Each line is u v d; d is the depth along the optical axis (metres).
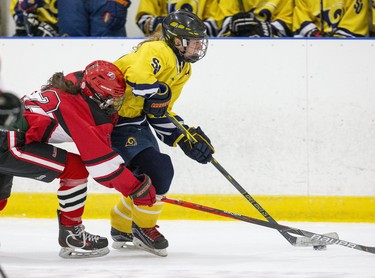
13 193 20.11
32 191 20.05
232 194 19.75
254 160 19.72
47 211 19.97
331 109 19.59
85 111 13.06
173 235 17.28
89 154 12.98
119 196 19.80
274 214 19.66
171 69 14.05
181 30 13.96
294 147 19.64
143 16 21.14
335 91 19.58
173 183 19.83
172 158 19.86
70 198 13.64
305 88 19.62
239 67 19.72
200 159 14.65
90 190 19.89
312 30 20.73
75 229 13.95
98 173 13.09
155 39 14.31
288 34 21.03
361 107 19.56
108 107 13.39
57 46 20.11
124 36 21.75
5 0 22.88
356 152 19.58
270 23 20.81
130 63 13.61
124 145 14.22
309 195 19.64
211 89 19.78
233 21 20.55
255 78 19.69
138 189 13.30
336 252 15.09
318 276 12.27
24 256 14.44
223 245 15.99
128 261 13.93
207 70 19.75
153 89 13.35
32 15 21.36
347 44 19.50
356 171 19.58
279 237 17.02
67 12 21.08
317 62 19.59
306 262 13.94
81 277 12.09
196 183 19.80
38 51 20.16
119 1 21.19
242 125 19.73
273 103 19.69
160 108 13.82
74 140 12.97
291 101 19.64
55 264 13.54
